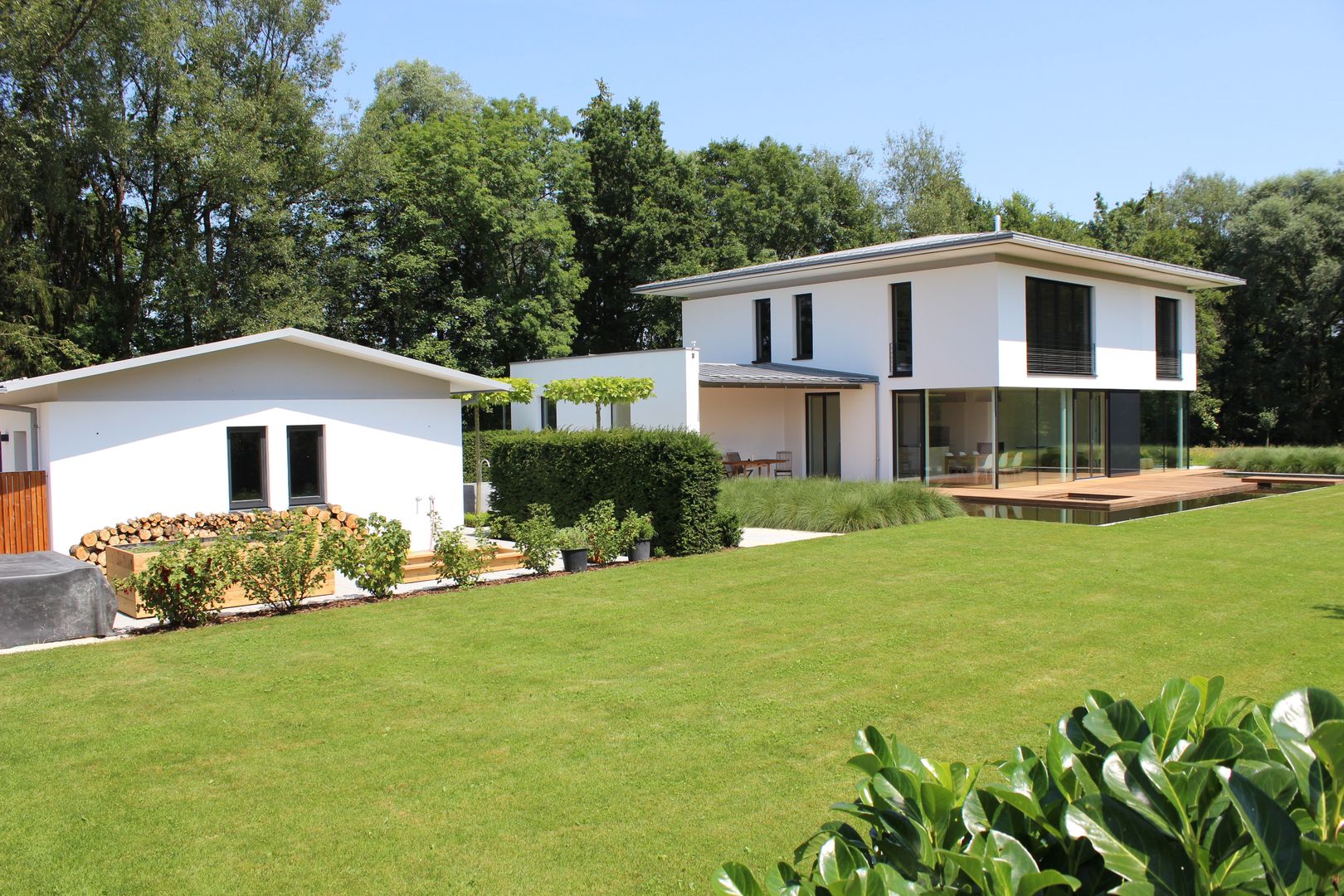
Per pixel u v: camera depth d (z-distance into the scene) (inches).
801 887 87.9
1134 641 316.5
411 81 1599.4
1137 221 1814.7
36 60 953.5
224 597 401.1
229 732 241.0
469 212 1288.1
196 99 1047.0
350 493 559.2
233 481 521.7
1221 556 487.2
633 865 167.9
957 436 926.4
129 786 206.7
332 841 179.5
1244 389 1642.5
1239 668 282.7
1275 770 75.8
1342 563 458.0
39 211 1008.2
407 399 580.1
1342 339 1565.0
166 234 1123.3
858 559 499.2
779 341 1064.2
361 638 341.1
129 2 1007.0
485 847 176.2
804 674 284.4
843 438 1012.5
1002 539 563.5
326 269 1229.1
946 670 286.2
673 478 543.5
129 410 490.0
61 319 1040.2
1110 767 78.8
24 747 231.1
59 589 349.4
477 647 324.5
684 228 1546.5
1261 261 1583.4
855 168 2066.9
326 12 1192.2
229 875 167.0
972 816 90.0
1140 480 1035.9
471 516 755.4
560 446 625.3
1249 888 70.8
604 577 464.4
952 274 914.7
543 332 1327.5
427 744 230.2
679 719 245.3
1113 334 1049.5
